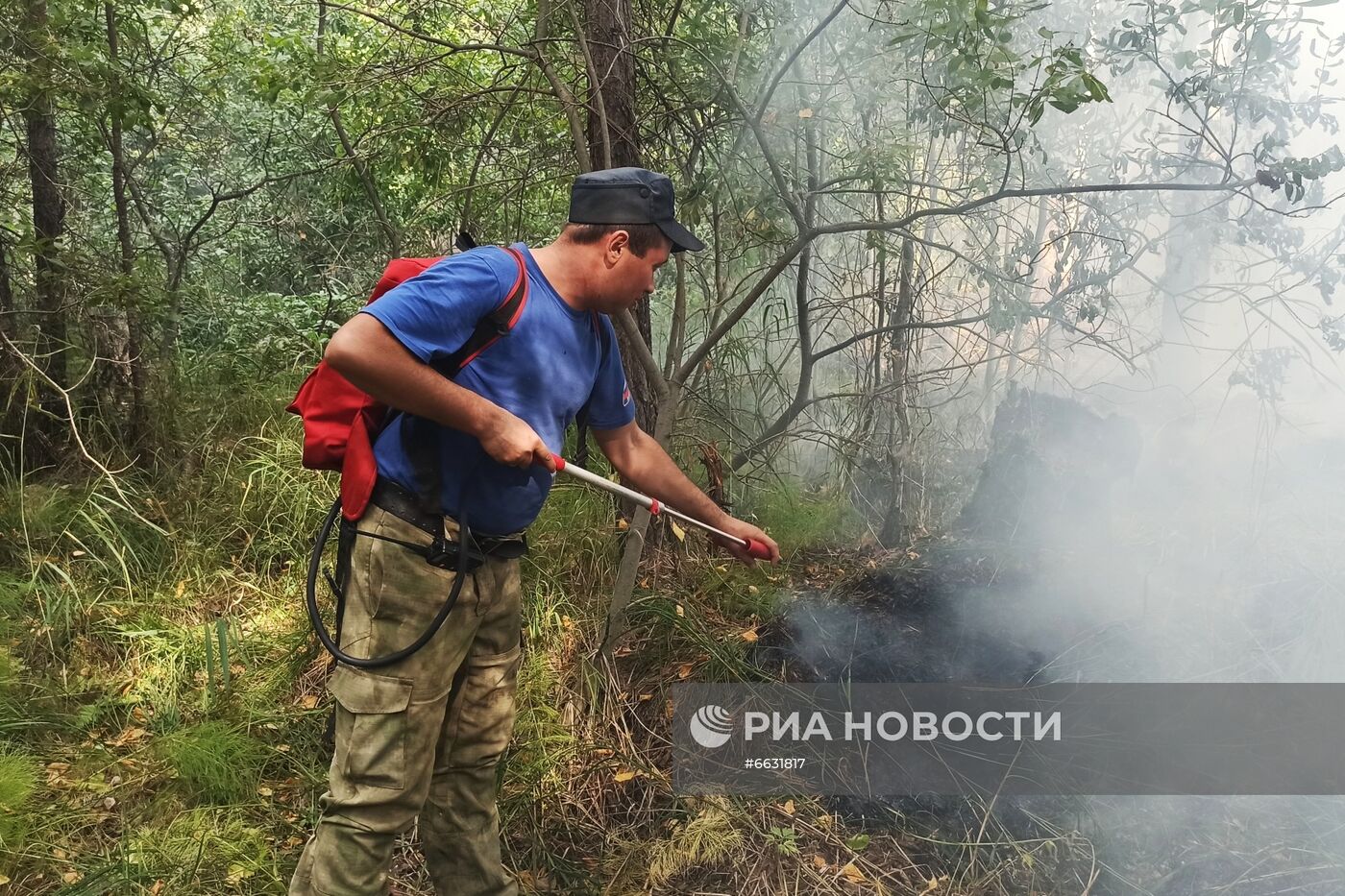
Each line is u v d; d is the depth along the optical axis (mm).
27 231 4328
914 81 3244
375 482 1848
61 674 3104
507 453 1745
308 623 3219
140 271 4473
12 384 4164
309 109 3898
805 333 3562
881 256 3824
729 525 2258
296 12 5301
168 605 3467
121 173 4461
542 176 4184
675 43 3479
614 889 2344
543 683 2887
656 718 2826
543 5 3238
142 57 4691
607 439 2227
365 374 1645
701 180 3219
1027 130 3502
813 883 2340
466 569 1878
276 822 2516
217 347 5484
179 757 2619
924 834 2465
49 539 3723
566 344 1882
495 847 2207
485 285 1750
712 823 2455
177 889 2271
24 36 3744
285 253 6422
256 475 4031
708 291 4227
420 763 1922
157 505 3963
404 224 5328
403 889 2334
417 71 3740
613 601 2855
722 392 4352
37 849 2387
